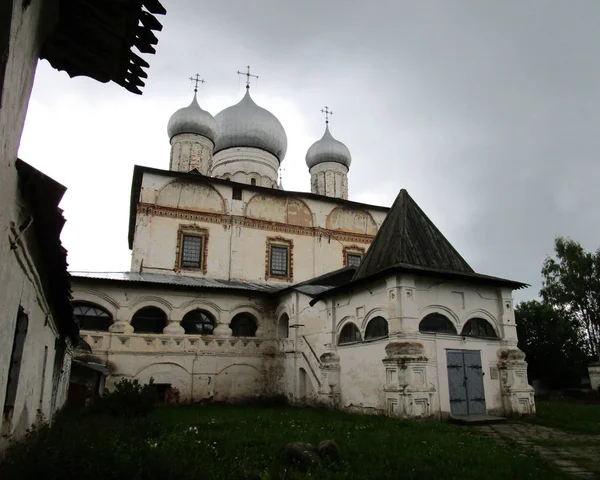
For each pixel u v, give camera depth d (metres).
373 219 36.69
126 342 23.91
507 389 18.08
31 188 5.71
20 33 4.18
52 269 8.72
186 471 7.38
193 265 30.38
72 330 14.27
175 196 31.03
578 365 35.09
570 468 9.67
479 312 18.88
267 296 28.56
